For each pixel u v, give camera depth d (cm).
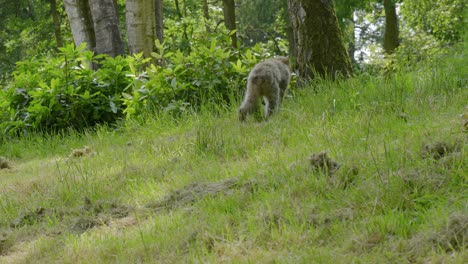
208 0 4666
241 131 1051
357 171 689
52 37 3506
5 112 1603
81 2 2077
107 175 964
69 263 623
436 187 611
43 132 1552
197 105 1447
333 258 516
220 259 556
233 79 1477
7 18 3603
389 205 599
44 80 1662
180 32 2875
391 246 523
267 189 712
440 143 694
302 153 809
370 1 3366
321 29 1363
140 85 1480
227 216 650
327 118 1013
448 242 500
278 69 1200
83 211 795
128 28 1762
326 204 630
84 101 1546
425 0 2739
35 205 849
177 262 570
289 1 1398
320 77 1339
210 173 840
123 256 603
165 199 770
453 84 1057
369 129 884
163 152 1056
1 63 3691
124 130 1410
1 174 1170
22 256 676
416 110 950
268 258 536
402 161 680
